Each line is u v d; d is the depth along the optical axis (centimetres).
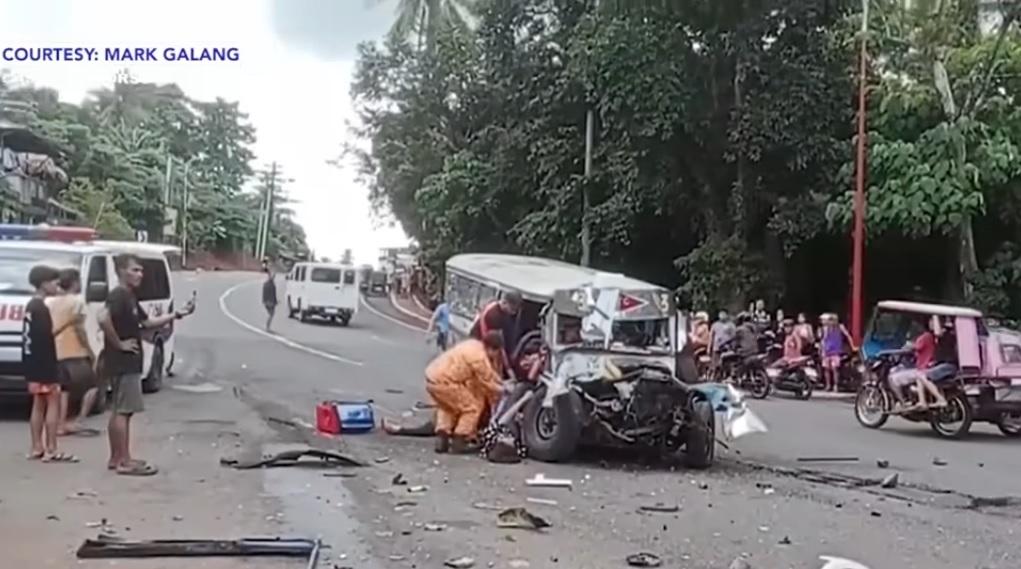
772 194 3425
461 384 1420
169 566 788
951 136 2959
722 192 3522
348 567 803
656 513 1061
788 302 3669
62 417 1427
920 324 2008
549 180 4009
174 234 8881
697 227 3688
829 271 3703
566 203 3878
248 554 829
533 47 3988
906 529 1016
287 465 1248
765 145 3281
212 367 2548
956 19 3078
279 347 3219
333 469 1242
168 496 1045
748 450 1584
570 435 1364
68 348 1440
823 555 891
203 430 1517
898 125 3188
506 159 4197
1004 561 893
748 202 3428
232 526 923
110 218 6069
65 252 1672
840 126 3372
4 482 1088
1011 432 1919
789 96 3288
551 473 1295
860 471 1401
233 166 11456
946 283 3412
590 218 3712
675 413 1388
